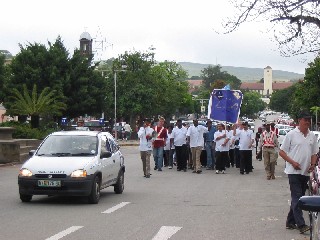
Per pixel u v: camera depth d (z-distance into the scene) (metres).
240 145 26.06
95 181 15.23
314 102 51.09
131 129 69.19
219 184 21.17
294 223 11.65
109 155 16.22
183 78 93.62
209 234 11.05
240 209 14.59
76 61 55.81
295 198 11.30
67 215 13.29
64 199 16.28
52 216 13.12
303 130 11.30
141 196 17.25
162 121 27.95
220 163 26.30
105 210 14.16
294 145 11.30
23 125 40.72
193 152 26.58
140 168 28.97
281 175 25.83
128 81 68.00
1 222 12.23
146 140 23.80
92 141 16.23
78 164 14.96
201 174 25.86
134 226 11.86
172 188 19.62
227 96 29.34
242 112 181.62
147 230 11.40
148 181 22.23
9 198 16.36
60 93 52.84
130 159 36.41
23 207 14.57
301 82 54.38
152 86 69.56
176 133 27.56
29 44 55.69
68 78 54.28
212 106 29.41
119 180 17.78
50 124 45.09
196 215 13.50
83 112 57.09
